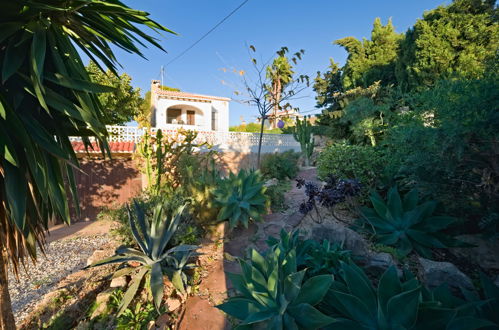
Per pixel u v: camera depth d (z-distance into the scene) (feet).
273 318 5.99
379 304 5.68
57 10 6.68
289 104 28.94
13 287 14.38
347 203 14.79
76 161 8.10
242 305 6.61
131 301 9.34
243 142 41.19
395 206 10.84
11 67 6.15
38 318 9.46
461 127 7.66
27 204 7.25
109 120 9.50
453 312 5.34
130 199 20.34
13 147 6.05
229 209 14.98
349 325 5.86
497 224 8.13
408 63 30.48
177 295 9.32
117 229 13.88
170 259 10.76
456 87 8.63
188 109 65.31
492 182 7.89
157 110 57.62
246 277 7.02
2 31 6.23
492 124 7.11
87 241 22.35
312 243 9.25
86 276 11.99
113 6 7.25
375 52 51.85
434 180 9.56
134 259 10.23
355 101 27.35
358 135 25.25
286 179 30.76
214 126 66.44
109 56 9.04
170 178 26.63
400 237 10.01
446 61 24.11
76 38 8.19
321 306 6.96
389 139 14.12
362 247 10.01
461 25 24.12
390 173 13.83
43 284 14.55
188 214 14.79
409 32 31.89
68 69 7.48
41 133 6.71
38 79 6.04
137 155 27.58
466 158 8.36
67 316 9.24
